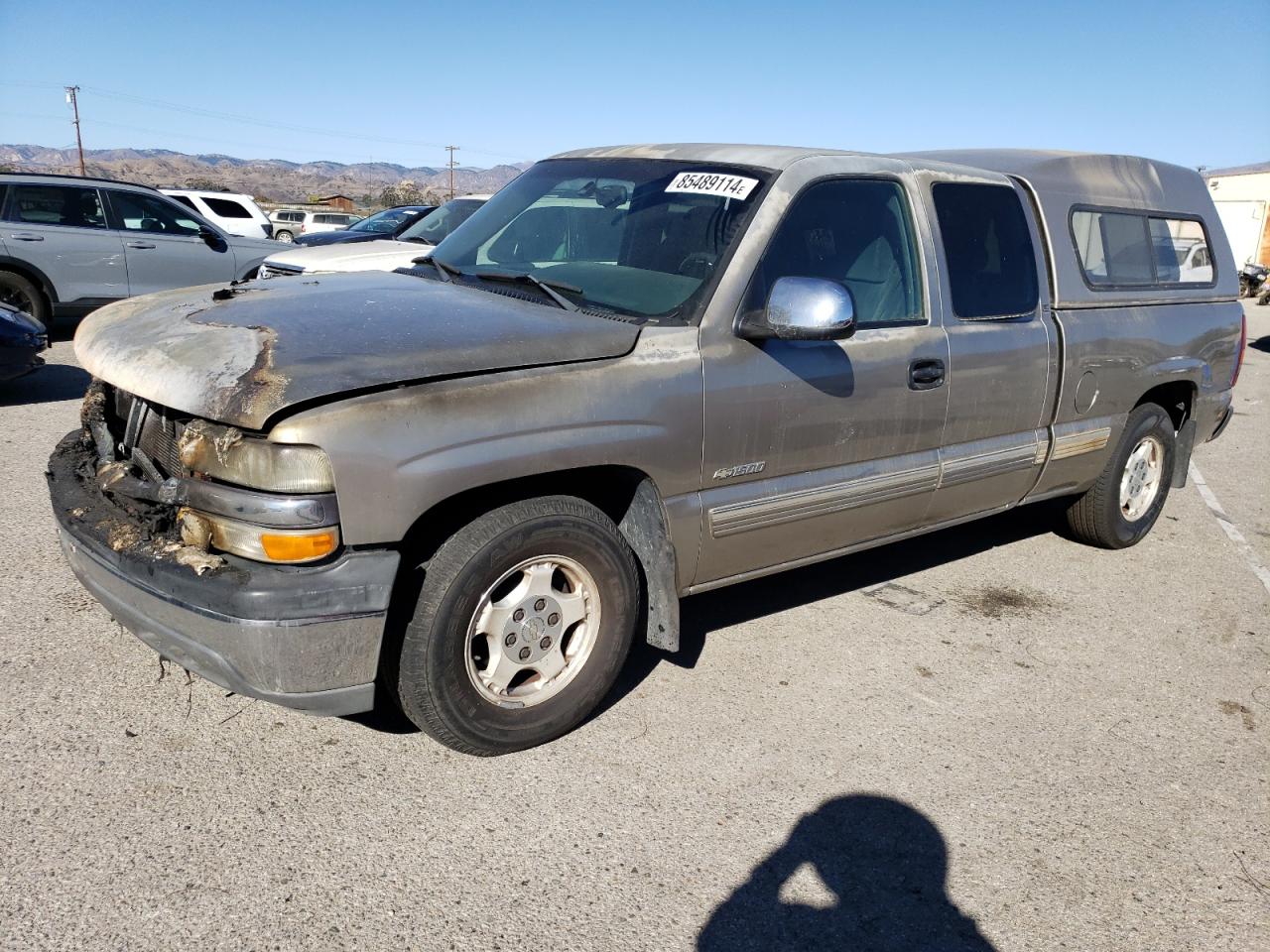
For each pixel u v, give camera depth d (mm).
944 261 4141
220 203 20078
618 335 3215
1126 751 3598
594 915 2590
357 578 2723
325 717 3416
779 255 3578
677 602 3486
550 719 3268
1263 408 11219
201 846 2729
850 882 2801
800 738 3514
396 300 3383
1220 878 2934
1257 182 42906
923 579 5145
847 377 3725
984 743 3580
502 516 3000
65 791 2914
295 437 2602
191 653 2777
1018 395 4480
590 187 4090
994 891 2812
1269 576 5508
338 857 2729
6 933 2361
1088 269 4895
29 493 5555
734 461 3496
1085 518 5531
